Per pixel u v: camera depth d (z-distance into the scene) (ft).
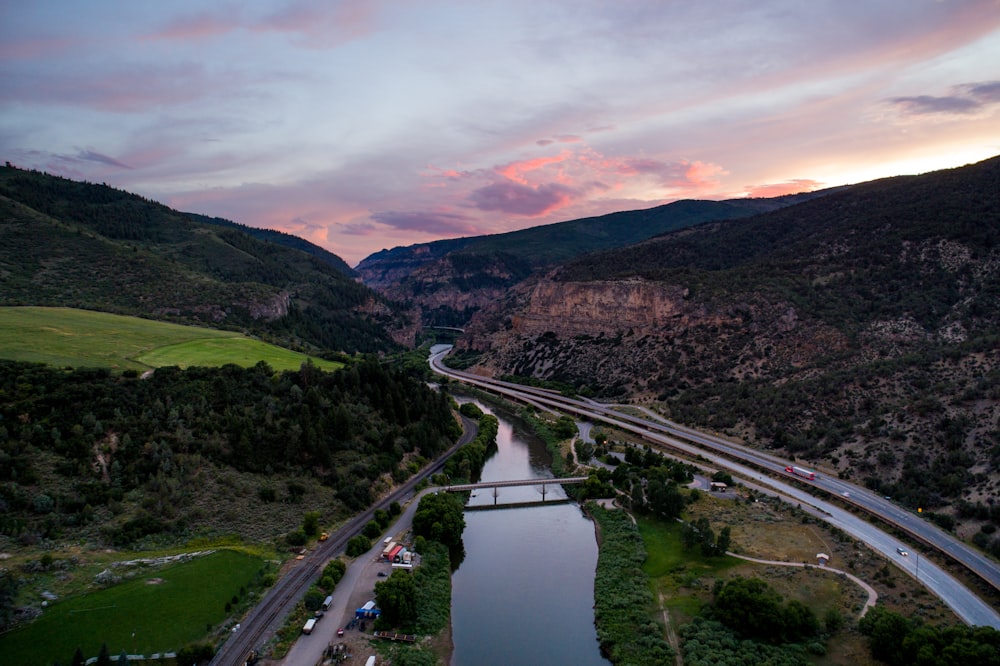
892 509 382.42
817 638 256.73
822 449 485.56
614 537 379.35
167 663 238.68
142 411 381.60
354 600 294.25
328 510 381.19
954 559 312.50
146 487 340.80
